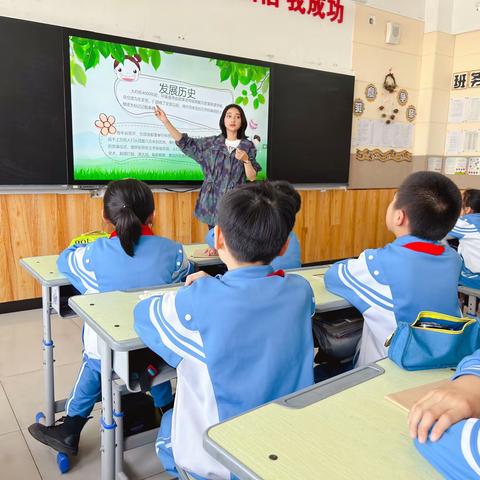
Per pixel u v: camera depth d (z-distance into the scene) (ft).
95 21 11.68
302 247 16.78
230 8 13.78
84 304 4.68
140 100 12.48
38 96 11.04
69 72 11.36
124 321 4.26
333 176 16.88
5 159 10.84
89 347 5.32
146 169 12.89
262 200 3.41
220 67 13.66
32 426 6.21
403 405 2.70
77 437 5.84
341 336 5.44
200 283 3.34
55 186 11.57
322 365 5.78
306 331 3.56
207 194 11.80
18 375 8.32
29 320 11.10
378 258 4.57
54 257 6.88
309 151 16.07
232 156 11.60
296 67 15.24
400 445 2.32
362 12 16.78
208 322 3.19
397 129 18.69
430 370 3.28
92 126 11.87
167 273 5.50
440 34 18.45
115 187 5.34
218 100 13.79
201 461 3.24
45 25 10.91
